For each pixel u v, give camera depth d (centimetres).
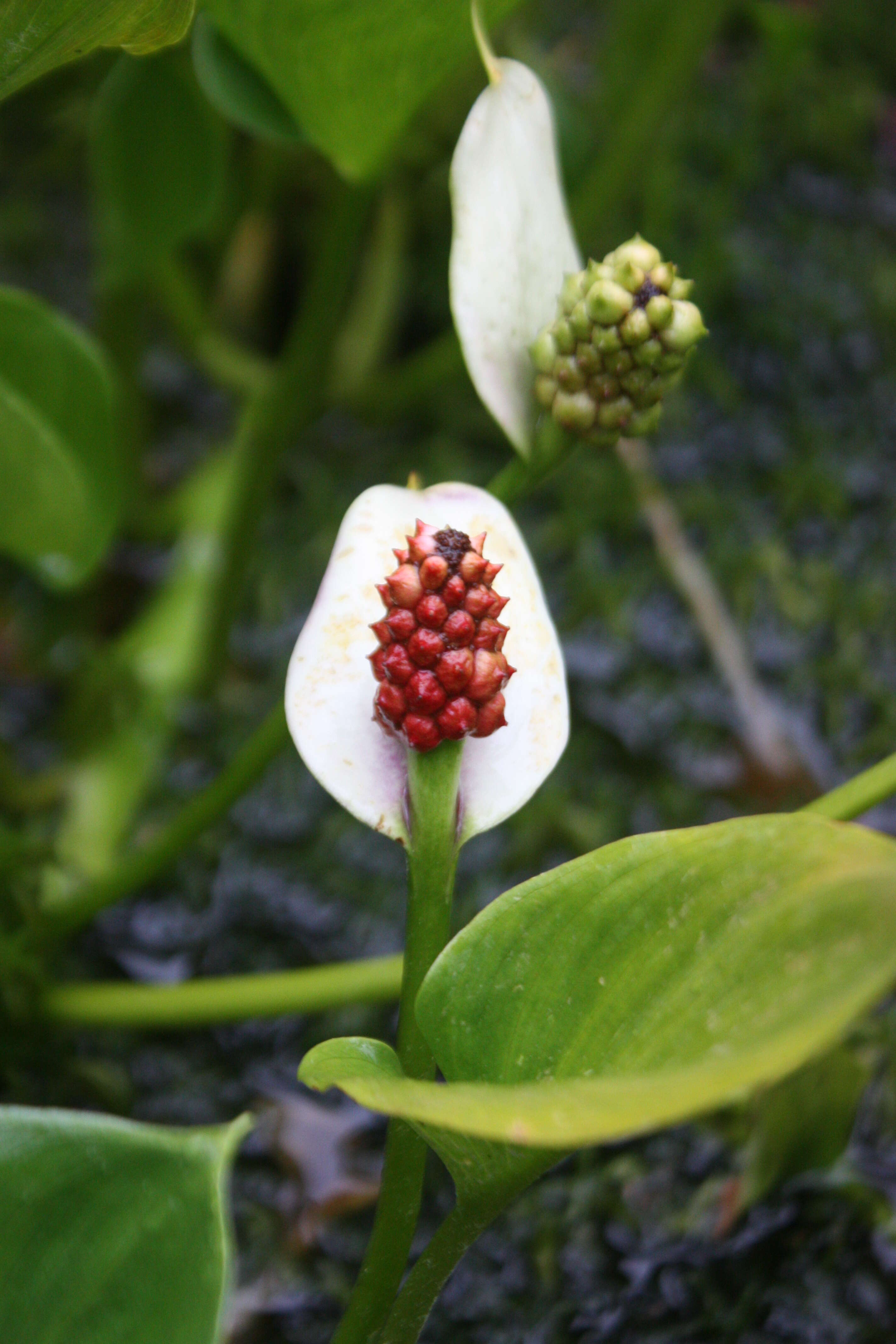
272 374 93
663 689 86
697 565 91
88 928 73
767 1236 64
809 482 96
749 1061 46
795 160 112
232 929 75
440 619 51
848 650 88
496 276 55
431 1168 65
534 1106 46
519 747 52
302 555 93
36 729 84
